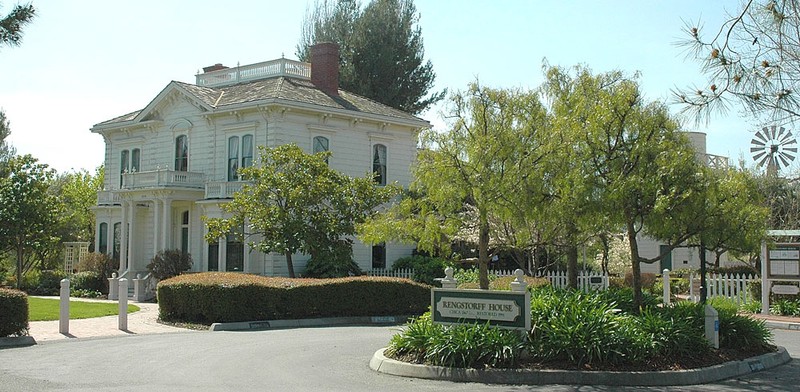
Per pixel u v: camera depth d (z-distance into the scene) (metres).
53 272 37.38
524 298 12.60
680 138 14.07
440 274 31.59
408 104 53.00
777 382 11.86
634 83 14.15
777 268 22.52
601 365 11.95
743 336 14.17
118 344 16.58
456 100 15.84
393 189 29.59
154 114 37.59
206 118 34.78
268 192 27.97
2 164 41.41
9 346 16.19
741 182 14.48
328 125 33.88
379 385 11.35
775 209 32.53
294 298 21.81
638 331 12.62
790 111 8.73
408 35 52.88
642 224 13.88
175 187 33.62
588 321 12.55
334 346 16.23
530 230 17.27
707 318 13.58
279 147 28.23
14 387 10.98
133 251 35.44
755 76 8.69
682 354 12.62
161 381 11.56
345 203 28.05
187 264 33.25
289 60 36.84
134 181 35.28
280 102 31.81
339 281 22.73
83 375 12.14
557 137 14.58
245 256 31.81
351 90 50.72
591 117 13.95
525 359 12.29
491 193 14.79
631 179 13.12
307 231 27.53
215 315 20.77
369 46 51.12
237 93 35.41
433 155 15.79
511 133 15.23
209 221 28.48
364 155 35.19
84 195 54.69
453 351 12.13
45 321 21.61
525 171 14.64
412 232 17.06
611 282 30.77
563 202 13.89
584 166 13.71
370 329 20.34
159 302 22.25
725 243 14.36
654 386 11.46
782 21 8.37
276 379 11.80
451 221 16.44
